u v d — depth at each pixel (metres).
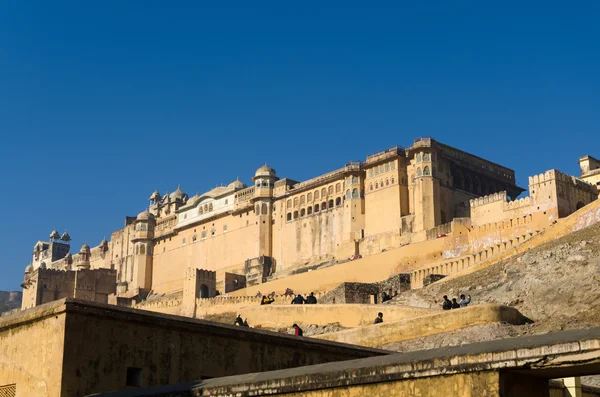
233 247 114.75
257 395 14.70
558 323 39.47
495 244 73.75
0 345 21.50
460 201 93.81
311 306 51.00
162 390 16.67
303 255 103.88
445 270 65.88
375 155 97.31
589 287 45.03
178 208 130.38
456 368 12.07
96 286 130.00
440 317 39.12
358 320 48.00
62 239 171.12
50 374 19.41
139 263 129.62
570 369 11.19
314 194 104.88
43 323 20.25
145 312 20.72
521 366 11.46
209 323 21.73
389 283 64.56
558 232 59.38
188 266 122.56
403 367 12.70
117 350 20.08
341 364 14.49
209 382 16.28
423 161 91.75
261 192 111.19
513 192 102.88
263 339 22.55
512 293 49.53
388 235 91.62
